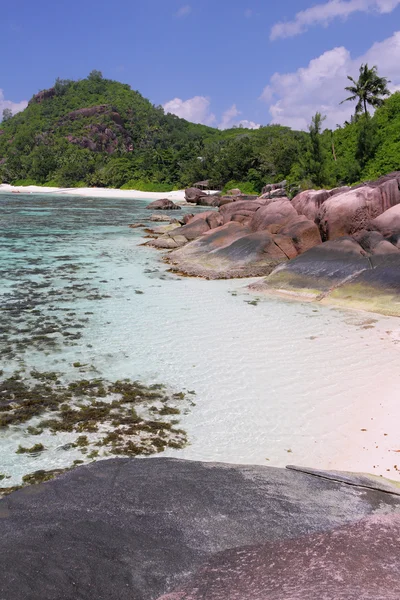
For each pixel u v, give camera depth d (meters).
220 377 7.90
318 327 10.50
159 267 17.53
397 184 16.25
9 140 177.38
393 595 2.29
